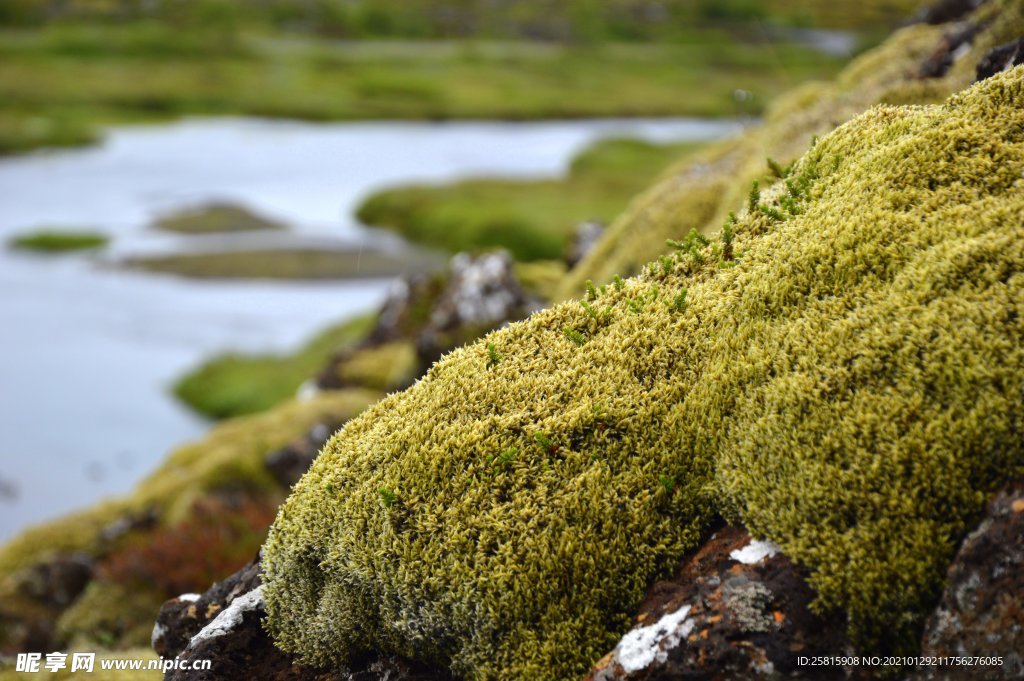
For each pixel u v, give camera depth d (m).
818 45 14.61
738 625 1.23
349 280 9.35
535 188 12.95
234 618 1.39
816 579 1.23
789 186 1.45
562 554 1.28
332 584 1.34
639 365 1.36
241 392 6.09
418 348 3.45
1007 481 1.21
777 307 1.34
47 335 7.39
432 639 1.31
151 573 2.45
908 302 1.28
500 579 1.28
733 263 1.41
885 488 1.23
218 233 11.28
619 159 14.92
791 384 1.29
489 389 1.37
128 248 10.43
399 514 1.31
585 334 1.41
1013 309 1.24
